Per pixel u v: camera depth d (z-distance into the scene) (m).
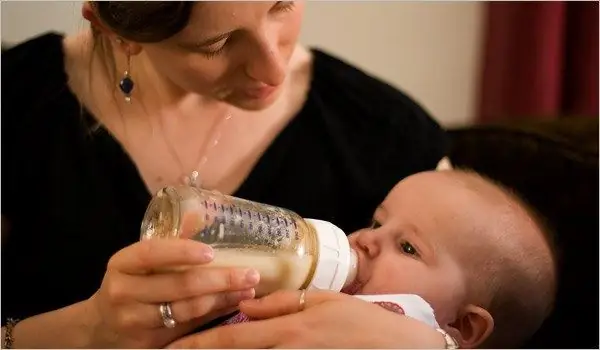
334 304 0.60
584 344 0.86
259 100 0.73
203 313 0.58
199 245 0.53
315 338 0.58
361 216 0.84
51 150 0.82
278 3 0.64
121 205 0.80
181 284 0.55
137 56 0.81
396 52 1.59
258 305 0.61
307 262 0.62
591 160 0.94
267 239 0.60
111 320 0.60
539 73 1.48
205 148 0.82
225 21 0.60
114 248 0.79
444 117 1.65
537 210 0.88
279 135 0.85
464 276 0.74
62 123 0.83
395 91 0.97
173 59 0.67
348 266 0.65
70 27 0.84
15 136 0.83
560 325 0.87
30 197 0.82
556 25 1.45
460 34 1.62
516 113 1.53
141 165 0.81
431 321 0.68
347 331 0.59
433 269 0.73
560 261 0.87
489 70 1.57
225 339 0.59
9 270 0.82
